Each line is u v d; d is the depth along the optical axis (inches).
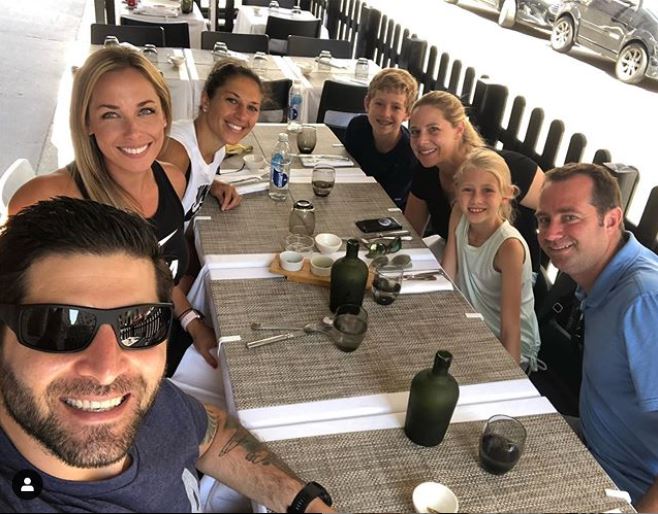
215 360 64.7
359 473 44.2
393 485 43.4
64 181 63.8
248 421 48.0
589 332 61.7
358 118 116.3
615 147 181.9
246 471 44.1
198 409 45.2
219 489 46.9
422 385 45.2
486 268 77.0
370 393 52.1
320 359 55.9
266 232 78.6
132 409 35.3
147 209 68.2
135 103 62.1
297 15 226.8
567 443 48.6
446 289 69.6
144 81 62.8
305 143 106.6
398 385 53.4
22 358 32.7
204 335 67.8
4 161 149.9
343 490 42.7
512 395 53.5
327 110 139.1
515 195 83.7
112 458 34.0
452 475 44.6
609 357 58.6
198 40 200.1
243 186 90.5
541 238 64.6
